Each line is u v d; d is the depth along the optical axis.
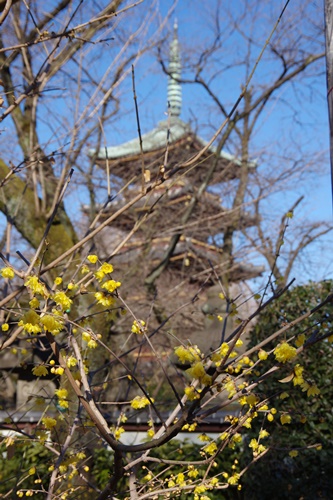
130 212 10.88
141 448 2.60
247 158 13.55
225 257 12.37
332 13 2.63
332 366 5.62
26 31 7.51
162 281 14.07
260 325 6.04
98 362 6.38
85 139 7.61
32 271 3.28
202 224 13.14
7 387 11.77
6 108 3.70
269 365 5.77
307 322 5.77
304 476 5.56
